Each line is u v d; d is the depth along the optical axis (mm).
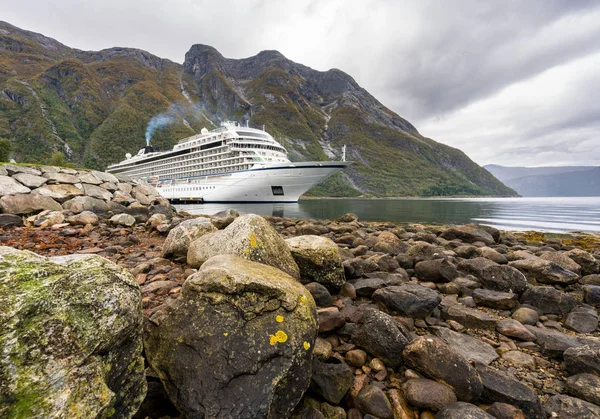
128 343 2361
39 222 9133
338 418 2877
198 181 55344
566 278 6281
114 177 16609
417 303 4855
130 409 2275
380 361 3580
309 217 34844
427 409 2949
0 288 1814
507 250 10570
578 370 3484
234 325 2795
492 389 3074
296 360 2729
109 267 2441
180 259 6324
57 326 1890
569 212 45219
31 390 1671
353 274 6242
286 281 3414
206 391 2490
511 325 4535
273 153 56312
